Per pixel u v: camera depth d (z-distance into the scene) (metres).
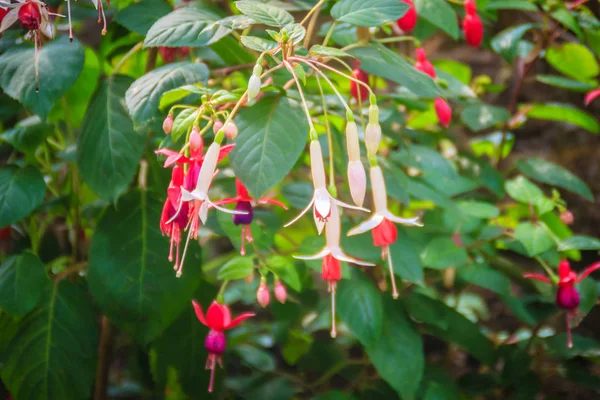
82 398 0.84
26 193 0.82
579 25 0.98
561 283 0.86
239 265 0.79
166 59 0.86
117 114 0.81
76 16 0.92
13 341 0.84
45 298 0.86
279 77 0.81
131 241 0.83
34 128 0.85
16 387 0.83
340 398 0.89
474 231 0.95
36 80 0.77
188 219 0.72
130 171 0.79
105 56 0.93
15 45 0.80
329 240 0.74
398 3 0.77
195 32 0.77
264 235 0.83
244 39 0.74
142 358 1.00
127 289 0.82
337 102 0.88
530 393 0.94
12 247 0.96
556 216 1.00
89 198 0.99
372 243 0.86
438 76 0.94
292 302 1.00
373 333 0.84
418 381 0.85
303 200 0.93
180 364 0.89
